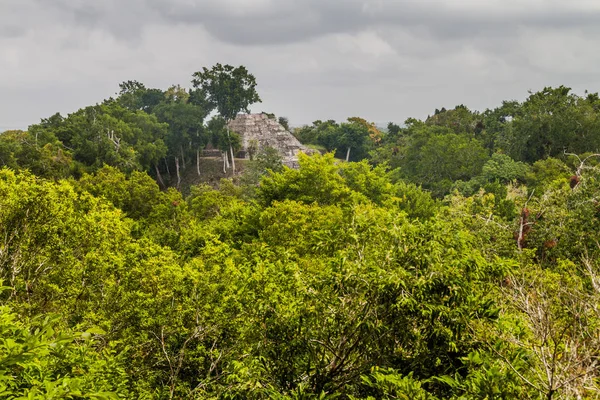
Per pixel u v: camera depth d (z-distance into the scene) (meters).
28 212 10.24
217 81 71.81
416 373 6.01
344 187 27.52
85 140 50.94
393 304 5.75
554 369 4.24
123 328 8.91
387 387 5.05
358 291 6.12
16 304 8.88
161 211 28.28
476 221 18.53
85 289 10.16
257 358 6.29
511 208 24.38
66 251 10.66
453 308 5.83
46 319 3.69
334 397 5.96
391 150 73.56
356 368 6.28
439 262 5.93
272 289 6.76
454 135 59.88
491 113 76.19
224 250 10.39
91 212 12.46
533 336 5.47
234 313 8.44
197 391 7.67
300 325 6.30
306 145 89.50
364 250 6.62
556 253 16.23
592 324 5.33
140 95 85.44
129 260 9.98
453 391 5.25
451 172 57.16
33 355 3.33
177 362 8.70
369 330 5.92
